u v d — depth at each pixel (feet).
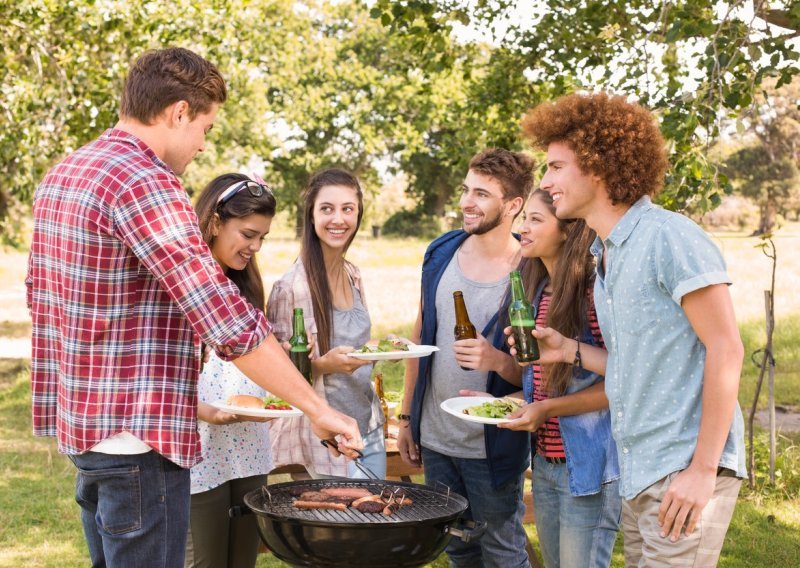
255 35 42.52
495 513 10.32
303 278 10.56
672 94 15.24
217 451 9.57
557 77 21.50
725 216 111.55
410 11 19.69
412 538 7.66
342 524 7.47
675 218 6.98
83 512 7.89
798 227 114.52
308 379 10.00
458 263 10.67
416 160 115.85
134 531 7.02
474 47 25.81
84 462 7.05
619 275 7.16
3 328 46.03
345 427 7.20
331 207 10.46
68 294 6.85
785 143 106.01
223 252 9.50
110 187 6.72
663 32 15.90
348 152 102.27
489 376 10.32
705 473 6.72
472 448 10.28
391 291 55.26
